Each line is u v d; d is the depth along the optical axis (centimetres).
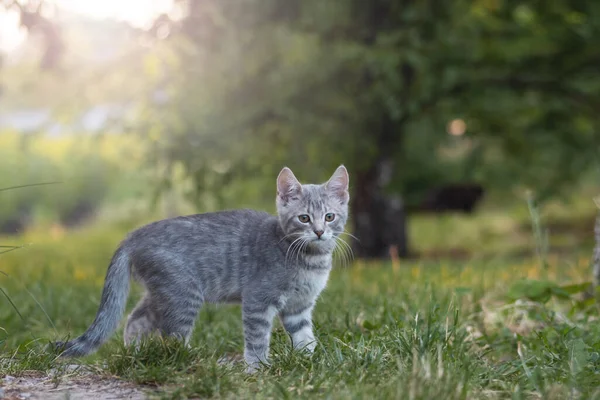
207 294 596
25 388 471
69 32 1250
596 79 1294
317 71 1220
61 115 1425
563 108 1323
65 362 547
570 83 1299
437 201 2266
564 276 916
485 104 1327
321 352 532
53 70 1139
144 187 2127
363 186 1459
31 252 1711
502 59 1309
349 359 502
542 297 658
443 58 1241
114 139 1563
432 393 418
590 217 2077
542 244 780
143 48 1315
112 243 1920
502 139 1457
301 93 1269
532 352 555
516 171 1519
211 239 596
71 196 2425
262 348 582
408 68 1345
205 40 1202
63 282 939
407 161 1460
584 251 1562
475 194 2245
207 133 1252
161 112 1298
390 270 968
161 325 580
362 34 1348
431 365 467
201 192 1355
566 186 1565
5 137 2392
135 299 757
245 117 1255
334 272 977
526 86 1348
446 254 1697
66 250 1766
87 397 453
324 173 1331
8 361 526
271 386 454
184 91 1260
